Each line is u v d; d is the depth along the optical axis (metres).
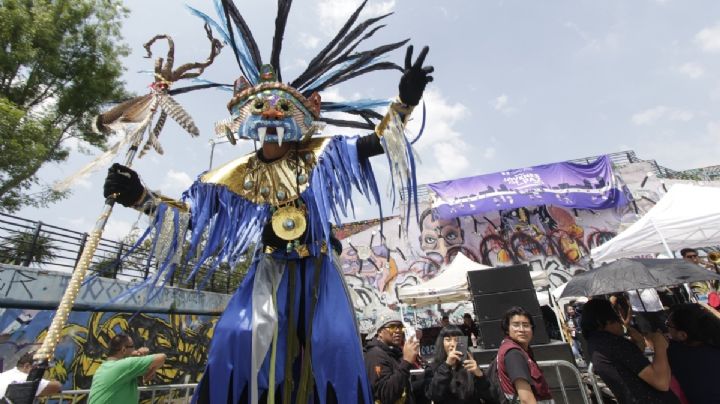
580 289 3.79
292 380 1.67
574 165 14.62
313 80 2.14
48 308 6.55
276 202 1.84
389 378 3.02
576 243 13.98
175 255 1.88
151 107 1.96
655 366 2.73
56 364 6.48
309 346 1.67
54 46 8.81
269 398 1.51
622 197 13.66
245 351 1.61
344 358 1.57
